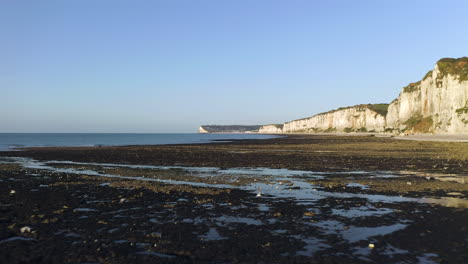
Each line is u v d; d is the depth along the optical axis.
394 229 10.12
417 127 116.69
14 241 9.14
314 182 19.45
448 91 95.56
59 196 15.24
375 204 13.59
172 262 7.70
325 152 45.78
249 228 10.28
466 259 7.77
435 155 38.22
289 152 46.75
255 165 29.58
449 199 14.50
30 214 12.03
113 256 8.07
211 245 8.77
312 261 7.72
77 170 26.17
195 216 11.72
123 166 29.16
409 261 7.68
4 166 29.28
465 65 96.12
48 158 38.16
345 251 8.34
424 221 10.96
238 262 7.70
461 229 10.03
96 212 12.30
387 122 163.62
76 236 9.55
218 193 15.99
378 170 25.25
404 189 16.95
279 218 11.46
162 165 29.89
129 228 10.27
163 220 11.21
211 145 73.19
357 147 57.31
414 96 134.75
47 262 7.77
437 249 8.42
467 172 23.58
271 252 8.28
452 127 88.38
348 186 18.14
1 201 14.19
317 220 11.20
